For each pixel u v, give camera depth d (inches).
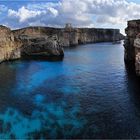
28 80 2522.1
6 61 3799.2
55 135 1294.3
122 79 2554.1
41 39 4734.3
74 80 2549.2
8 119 1496.1
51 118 1504.7
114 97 1921.8
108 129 1354.6
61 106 1716.3
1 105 1738.4
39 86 2282.2
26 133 1322.6
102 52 5772.6
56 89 2182.6
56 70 3127.5
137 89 2149.4
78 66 3474.4
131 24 3371.1
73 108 1676.9
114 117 1513.3
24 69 3134.8
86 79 2598.4
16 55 4074.8
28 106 1718.8
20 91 2103.8
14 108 1680.6
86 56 4849.9
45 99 1881.2
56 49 4709.6
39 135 1299.2
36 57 4421.8
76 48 7007.9
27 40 4714.6
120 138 1256.8
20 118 1509.6
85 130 1343.5
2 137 1283.2
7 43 3927.2
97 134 1298.0
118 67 3329.2
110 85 2311.8
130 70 3053.6
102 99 1876.2
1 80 2508.6
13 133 1322.6
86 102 1802.4
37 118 1508.4
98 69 3218.5
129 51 3567.9
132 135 1286.9
